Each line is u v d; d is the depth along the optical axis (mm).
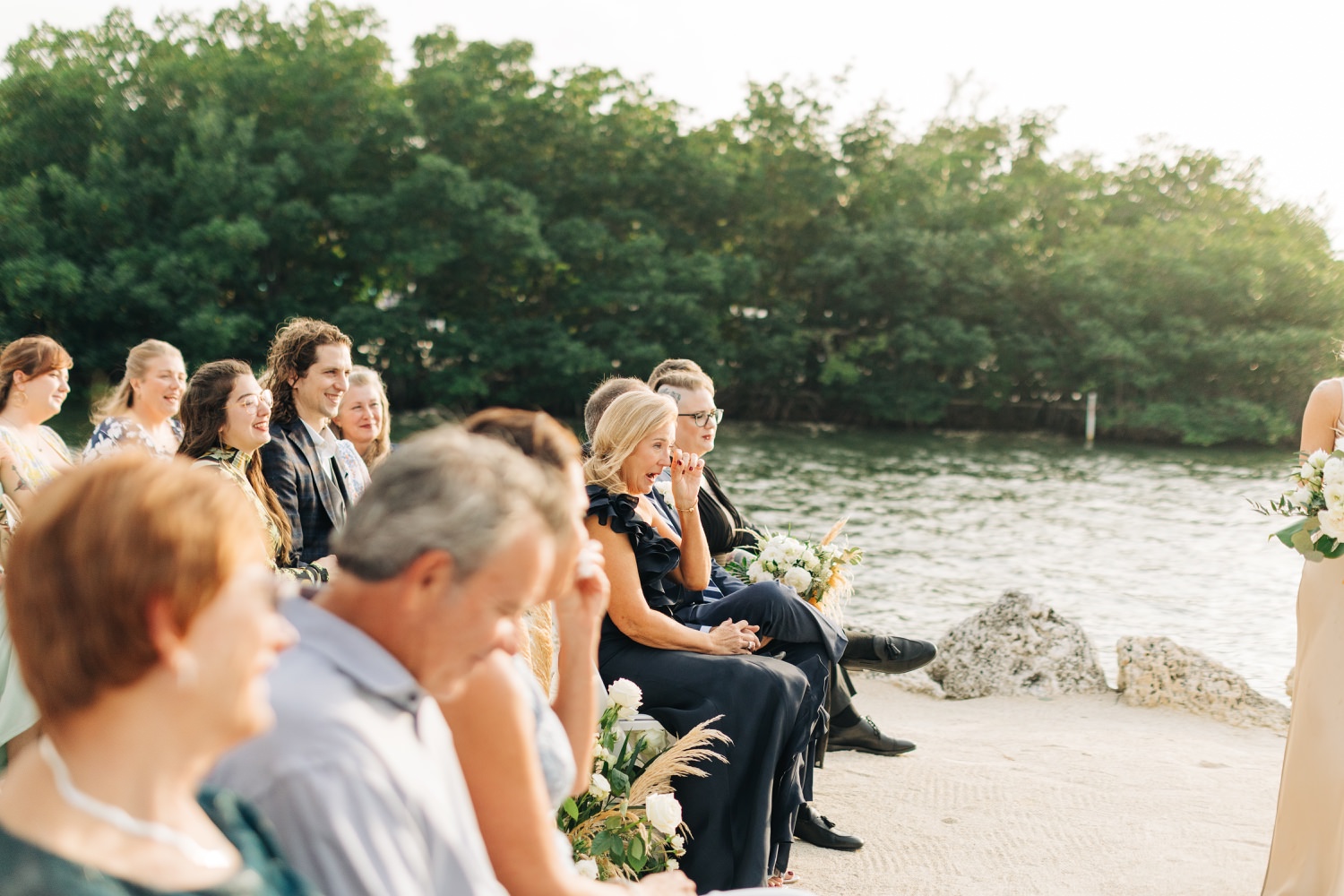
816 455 32156
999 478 27594
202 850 1029
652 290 40875
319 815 1199
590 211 43750
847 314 44500
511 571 1348
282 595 1371
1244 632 12070
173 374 5129
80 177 38969
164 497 1002
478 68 42438
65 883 927
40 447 4801
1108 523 20219
